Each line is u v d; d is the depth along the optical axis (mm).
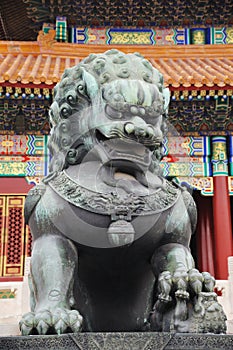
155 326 3678
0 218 17375
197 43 21578
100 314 4137
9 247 17141
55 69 17828
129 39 21500
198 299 3506
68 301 3721
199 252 19234
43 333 3408
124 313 4129
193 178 18109
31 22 22359
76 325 3438
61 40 20984
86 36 21453
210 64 19234
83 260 4008
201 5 21031
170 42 21547
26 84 15812
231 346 3188
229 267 13219
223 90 16344
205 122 18234
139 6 20984
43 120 17766
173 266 3832
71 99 4164
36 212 3998
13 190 17625
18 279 16812
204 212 19547
